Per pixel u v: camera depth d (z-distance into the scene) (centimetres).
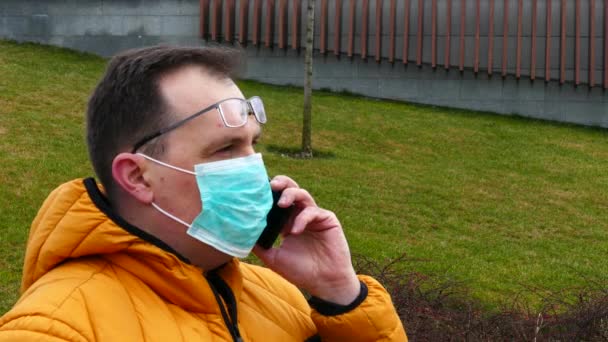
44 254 175
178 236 187
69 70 1506
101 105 186
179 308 180
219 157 187
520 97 1700
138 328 170
